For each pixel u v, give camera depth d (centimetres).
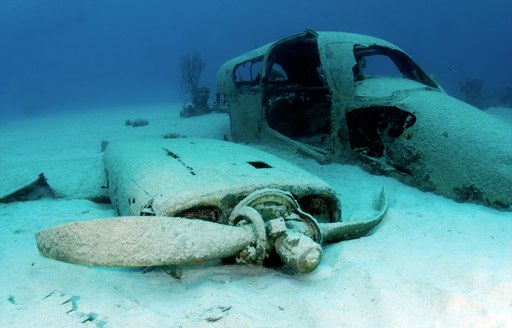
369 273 285
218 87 1030
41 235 263
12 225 436
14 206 512
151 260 257
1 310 254
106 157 540
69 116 2680
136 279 299
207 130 1358
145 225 262
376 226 409
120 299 266
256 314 243
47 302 261
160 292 279
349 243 357
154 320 237
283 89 892
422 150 538
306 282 290
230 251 285
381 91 639
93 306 257
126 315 245
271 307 253
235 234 287
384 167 598
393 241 361
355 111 655
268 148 814
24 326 236
